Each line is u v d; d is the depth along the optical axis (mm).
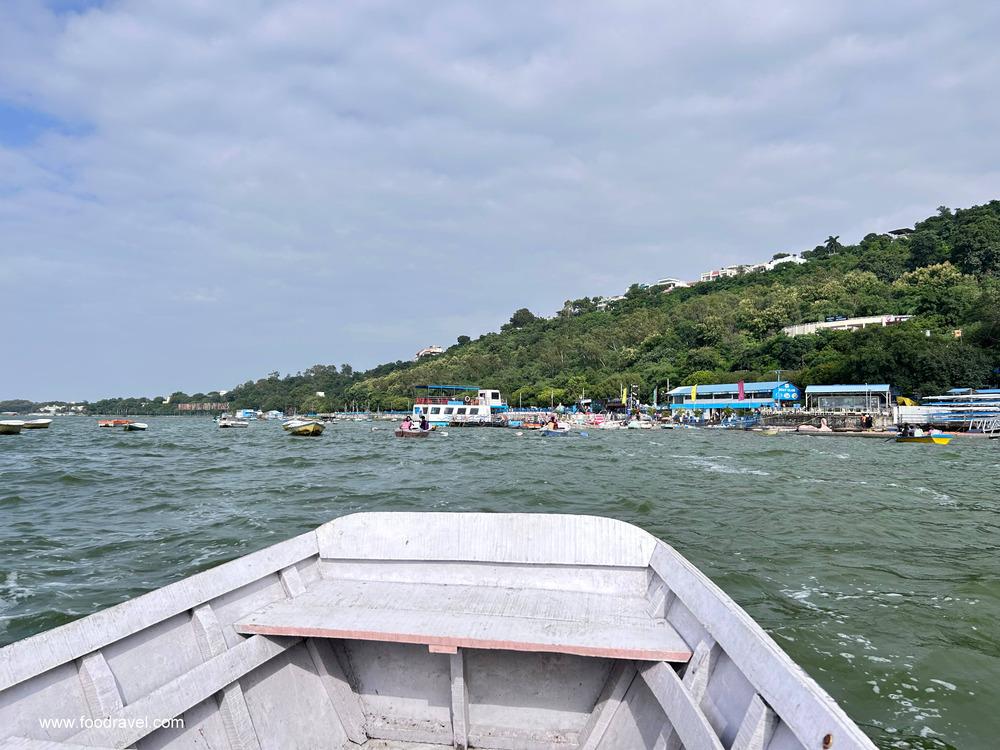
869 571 11484
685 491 21781
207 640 4578
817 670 7402
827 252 165750
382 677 5344
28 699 3498
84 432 77062
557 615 5172
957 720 6348
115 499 21062
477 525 6055
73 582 11438
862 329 86750
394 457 36938
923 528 15344
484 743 5020
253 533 15250
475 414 86188
